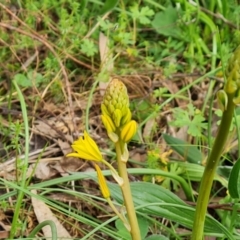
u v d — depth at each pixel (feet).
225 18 1.93
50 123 1.65
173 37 1.92
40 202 1.39
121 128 0.84
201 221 0.98
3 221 1.38
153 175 1.44
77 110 1.71
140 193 1.28
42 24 1.89
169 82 1.80
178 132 1.66
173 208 1.26
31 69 1.78
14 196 1.43
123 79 1.77
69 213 1.23
